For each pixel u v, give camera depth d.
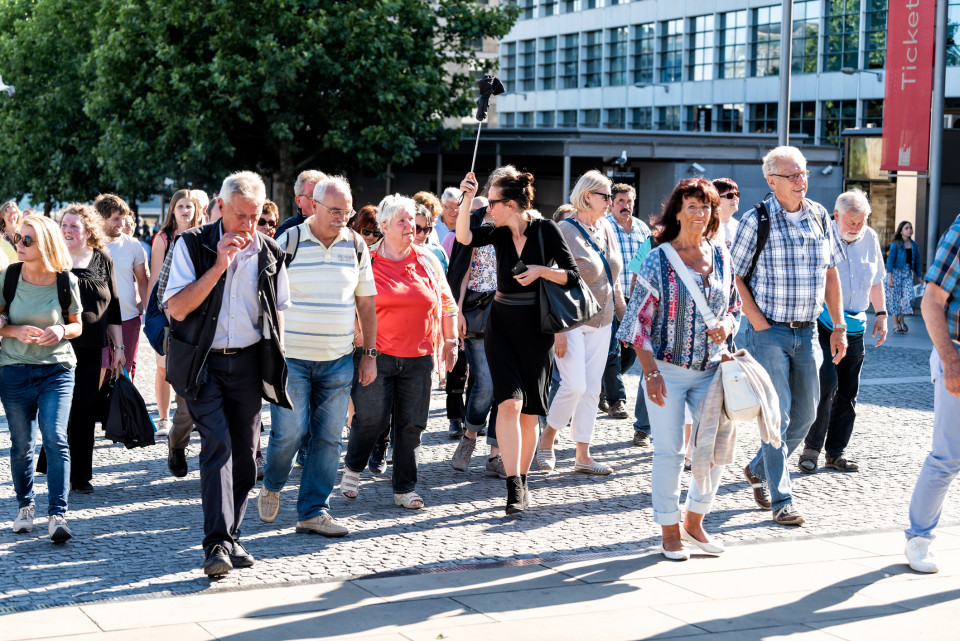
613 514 7.11
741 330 17.84
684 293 5.97
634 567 5.90
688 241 6.04
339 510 7.18
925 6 21.67
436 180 40.62
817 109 47.84
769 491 7.02
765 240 6.87
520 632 4.86
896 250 19.80
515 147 35.16
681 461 6.07
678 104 54.41
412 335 7.03
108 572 5.73
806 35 48.19
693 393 6.10
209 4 30.31
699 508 6.11
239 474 5.90
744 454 9.00
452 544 6.35
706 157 35.31
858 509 7.24
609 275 8.25
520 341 6.97
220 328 5.70
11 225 9.54
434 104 33.19
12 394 6.45
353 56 31.20
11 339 6.40
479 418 8.34
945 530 6.71
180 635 4.78
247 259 5.75
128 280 9.32
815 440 8.38
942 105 22.56
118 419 7.57
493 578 5.68
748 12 50.47
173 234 8.93
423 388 7.15
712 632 4.89
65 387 6.49
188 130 30.94
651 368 5.97
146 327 7.36
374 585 5.54
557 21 61.56
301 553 6.14
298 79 31.27
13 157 39.06
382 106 32.06
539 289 6.91
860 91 46.06
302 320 6.33
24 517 6.52
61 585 5.50
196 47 31.22
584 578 5.69
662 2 54.69
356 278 6.52
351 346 6.53
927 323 5.67
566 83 61.44
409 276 7.08
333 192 6.31
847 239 8.28
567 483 8.02
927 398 12.03
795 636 4.84
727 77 51.75
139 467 8.37
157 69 30.39
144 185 32.72
